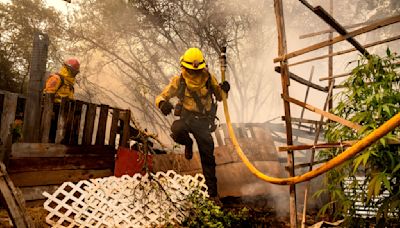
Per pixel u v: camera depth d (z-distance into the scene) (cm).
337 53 412
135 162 509
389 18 263
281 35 325
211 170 424
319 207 566
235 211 526
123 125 551
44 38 531
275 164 634
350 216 337
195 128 403
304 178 210
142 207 452
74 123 493
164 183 486
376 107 298
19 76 990
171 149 670
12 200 308
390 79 302
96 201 426
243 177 595
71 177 474
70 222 418
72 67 543
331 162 186
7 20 992
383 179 270
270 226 469
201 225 438
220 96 419
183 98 405
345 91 335
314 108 313
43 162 446
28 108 475
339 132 332
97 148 510
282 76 331
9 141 416
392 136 269
